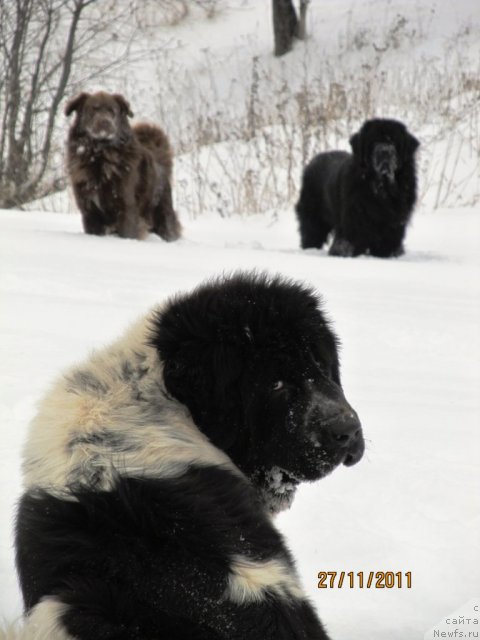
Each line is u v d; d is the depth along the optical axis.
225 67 46.12
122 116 21.72
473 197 29.23
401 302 13.42
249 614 3.18
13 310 10.52
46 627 3.14
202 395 3.78
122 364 3.88
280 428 3.83
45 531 3.36
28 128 33.69
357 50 43.03
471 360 10.45
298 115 31.53
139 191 22.19
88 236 20.06
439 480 6.60
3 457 6.42
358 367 9.90
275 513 4.08
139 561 3.21
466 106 33.59
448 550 5.73
